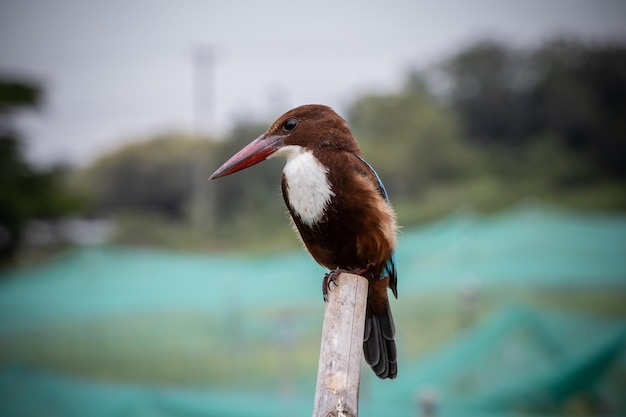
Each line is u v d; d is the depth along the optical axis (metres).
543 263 16.61
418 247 17.31
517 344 11.88
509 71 41.91
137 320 15.88
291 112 5.24
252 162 5.19
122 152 41.28
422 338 14.92
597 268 16.34
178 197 39.91
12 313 16.27
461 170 35.19
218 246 30.12
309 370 14.23
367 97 37.19
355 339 4.23
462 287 15.28
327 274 4.93
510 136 41.06
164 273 16.25
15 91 33.03
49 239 32.03
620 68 40.84
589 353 10.35
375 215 4.94
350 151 5.14
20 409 9.48
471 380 11.36
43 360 15.66
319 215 4.99
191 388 13.61
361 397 10.31
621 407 10.58
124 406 9.05
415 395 10.79
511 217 20.03
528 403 10.34
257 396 12.27
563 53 41.97
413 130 35.19
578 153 39.50
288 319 13.34
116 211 40.16
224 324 15.48
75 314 16.19
